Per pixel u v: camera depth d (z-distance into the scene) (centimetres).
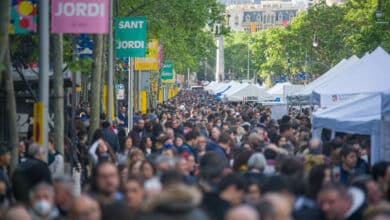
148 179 1861
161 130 4028
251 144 2966
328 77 5750
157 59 6162
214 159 1877
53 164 2642
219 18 6388
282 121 4281
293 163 1959
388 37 9206
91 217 1309
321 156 2438
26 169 1916
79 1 2450
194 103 12725
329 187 1526
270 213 1242
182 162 1962
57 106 2967
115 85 5478
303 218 1547
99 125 3781
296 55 15525
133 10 5662
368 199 1700
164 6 5941
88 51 3619
